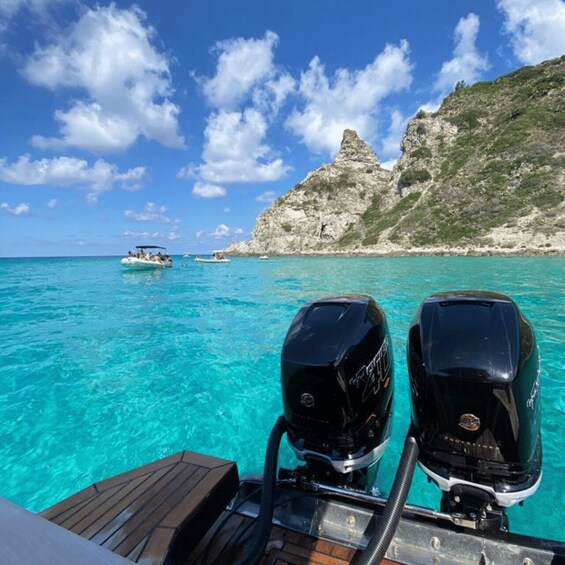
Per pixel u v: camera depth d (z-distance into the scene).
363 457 1.62
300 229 71.56
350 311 1.87
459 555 1.31
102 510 1.44
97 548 0.62
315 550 1.40
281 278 19.25
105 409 4.17
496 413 1.36
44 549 0.61
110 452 3.39
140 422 3.88
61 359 5.91
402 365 5.06
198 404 4.26
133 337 7.25
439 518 1.40
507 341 1.45
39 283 18.86
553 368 4.80
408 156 60.00
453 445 1.41
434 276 16.58
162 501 1.46
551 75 52.47
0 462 3.27
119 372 5.29
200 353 6.12
